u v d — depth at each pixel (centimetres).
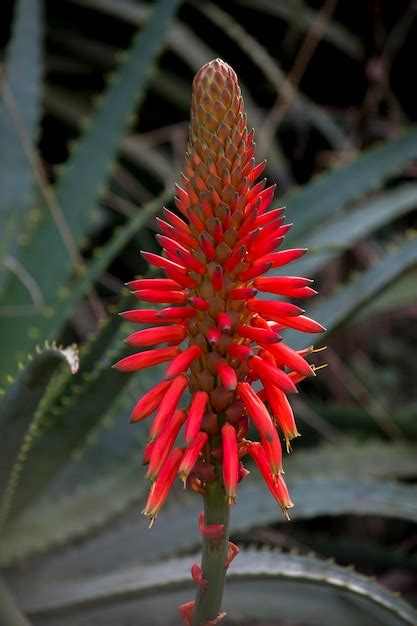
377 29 157
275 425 71
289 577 92
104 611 107
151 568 103
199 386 69
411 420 141
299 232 130
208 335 67
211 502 70
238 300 69
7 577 108
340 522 162
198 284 69
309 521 164
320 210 131
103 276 163
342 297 112
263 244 69
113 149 133
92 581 104
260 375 68
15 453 94
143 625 107
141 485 114
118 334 106
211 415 69
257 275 69
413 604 145
